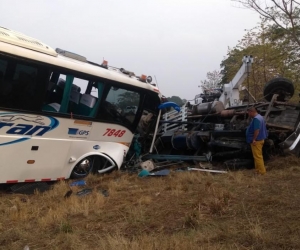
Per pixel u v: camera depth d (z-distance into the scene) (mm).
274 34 25156
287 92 11789
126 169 10062
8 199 7203
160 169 10406
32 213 6379
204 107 12070
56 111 8156
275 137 10289
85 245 4852
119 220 5852
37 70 7699
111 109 9336
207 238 4828
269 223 5301
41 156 8031
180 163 10883
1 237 5297
